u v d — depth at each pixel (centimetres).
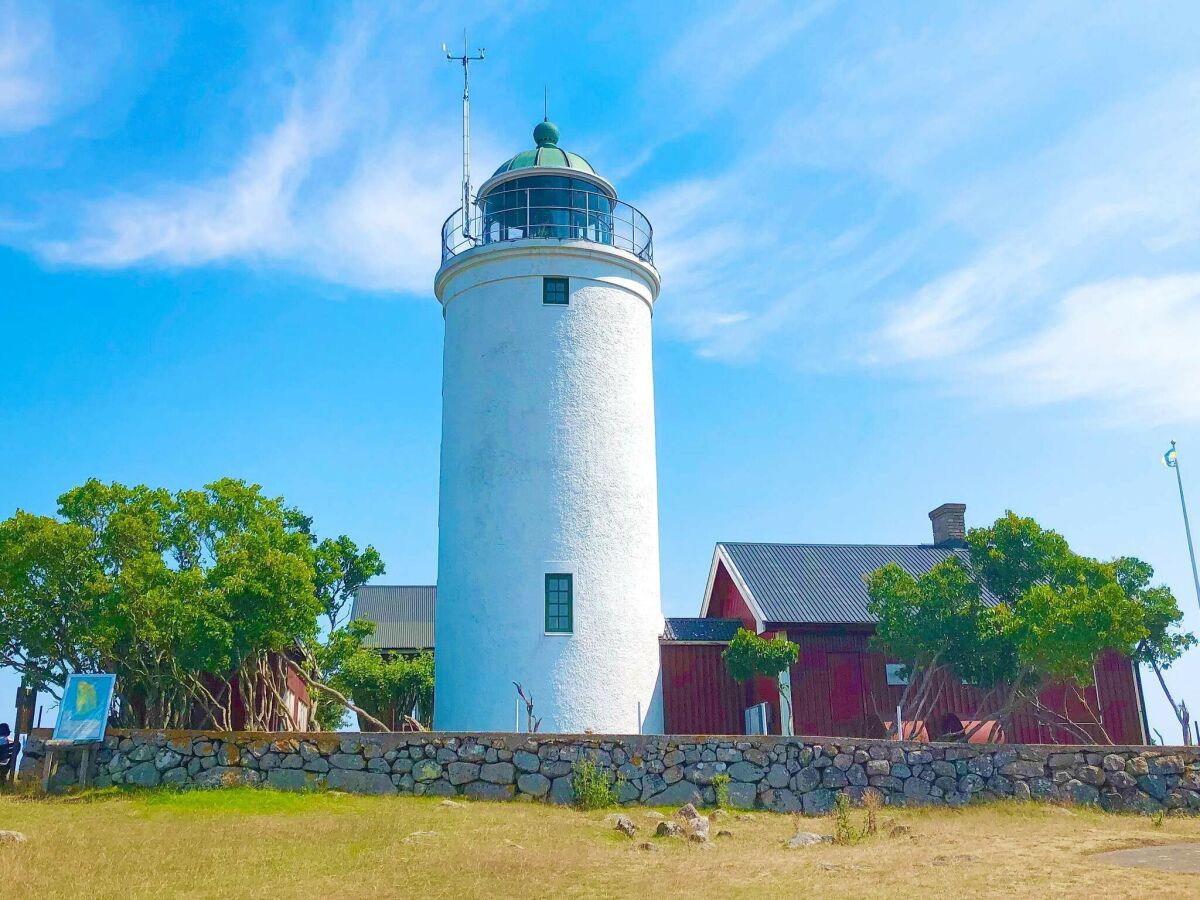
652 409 2809
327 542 2861
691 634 2861
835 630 2852
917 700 2522
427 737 1998
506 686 2466
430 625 4509
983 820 1892
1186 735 2562
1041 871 1296
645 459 2716
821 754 2062
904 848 1534
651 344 2866
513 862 1368
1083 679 2436
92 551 2269
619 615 2552
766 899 1169
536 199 2773
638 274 2811
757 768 2031
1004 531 2608
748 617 2955
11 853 1338
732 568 3111
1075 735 2827
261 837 1517
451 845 1480
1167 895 1127
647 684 2578
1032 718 2845
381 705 3269
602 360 2680
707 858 1468
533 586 2517
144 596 2148
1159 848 1503
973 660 2491
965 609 2464
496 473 2591
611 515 2597
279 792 1908
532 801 1956
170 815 1695
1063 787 2084
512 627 2495
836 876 1300
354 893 1210
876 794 2044
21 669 2322
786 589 2975
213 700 2388
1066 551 2597
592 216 2798
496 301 2698
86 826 1577
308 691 3509
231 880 1262
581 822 1758
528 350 2648
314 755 1975
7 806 1723
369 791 1950
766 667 2627
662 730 2606
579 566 2541
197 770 1948
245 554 2281
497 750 1995
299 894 1200
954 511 3503
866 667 2841
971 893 1172
